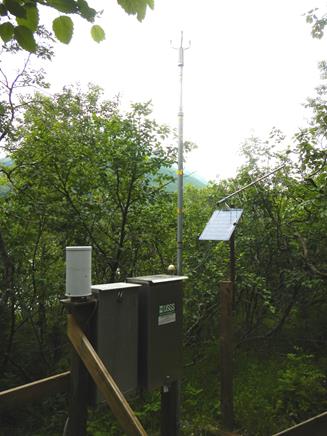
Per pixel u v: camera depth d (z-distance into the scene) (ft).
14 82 19.04
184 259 21.65
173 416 11.00
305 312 26.16
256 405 17.22
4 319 22.84
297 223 22.45
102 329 8.64
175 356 10.61
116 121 19.43
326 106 19.29
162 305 10.23
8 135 19.03
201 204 26.35
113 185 20.06
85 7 4.22
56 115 20.71
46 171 18.85
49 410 19.56
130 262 21.75
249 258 23.91
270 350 23.57
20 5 4.15
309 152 19.22
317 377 18.21
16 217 19.69
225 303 14.99
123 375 9.20
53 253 21.56
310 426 7.18
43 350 21.91
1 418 18.97
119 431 16.12
